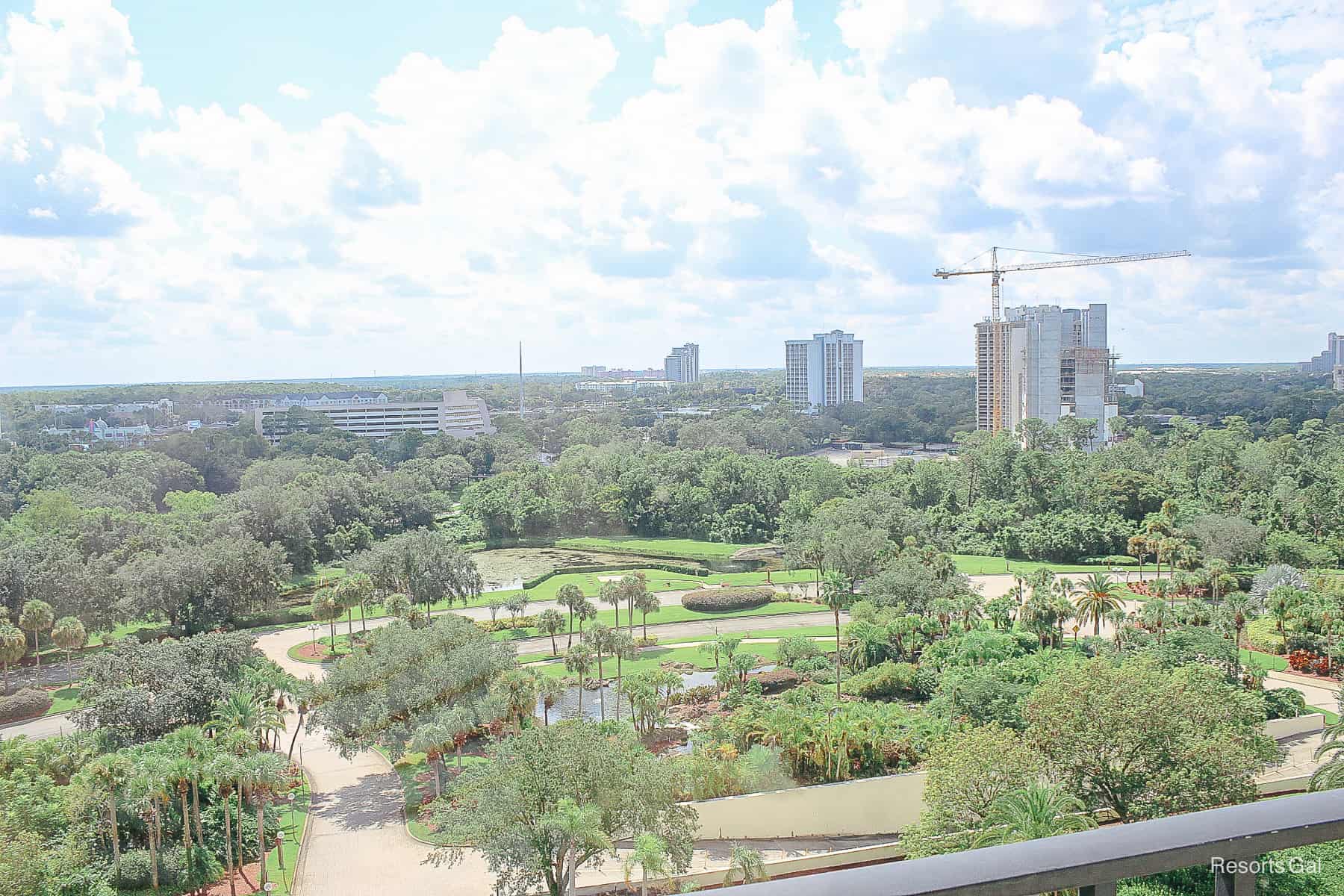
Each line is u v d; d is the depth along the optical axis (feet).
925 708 195.83
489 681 196.75
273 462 466.29
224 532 342.23
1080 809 115.55
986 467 446.19
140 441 483.10
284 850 154.51
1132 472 403.95
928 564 295.89
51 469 379.14
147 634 282.56
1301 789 144.46
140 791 139.23
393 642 204.03
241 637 220.23
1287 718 179.11
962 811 116.37
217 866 146.61
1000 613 252.21
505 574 388.16
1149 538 344.28
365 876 143.13
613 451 557.33
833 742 165.89
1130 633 222.48
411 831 159.33
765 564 397.60
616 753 134.92
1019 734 162.09
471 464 570.05
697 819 141.69
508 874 126.93
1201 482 410.11
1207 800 114.42
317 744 208.95
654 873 127.65
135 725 182.60
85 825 143.54
